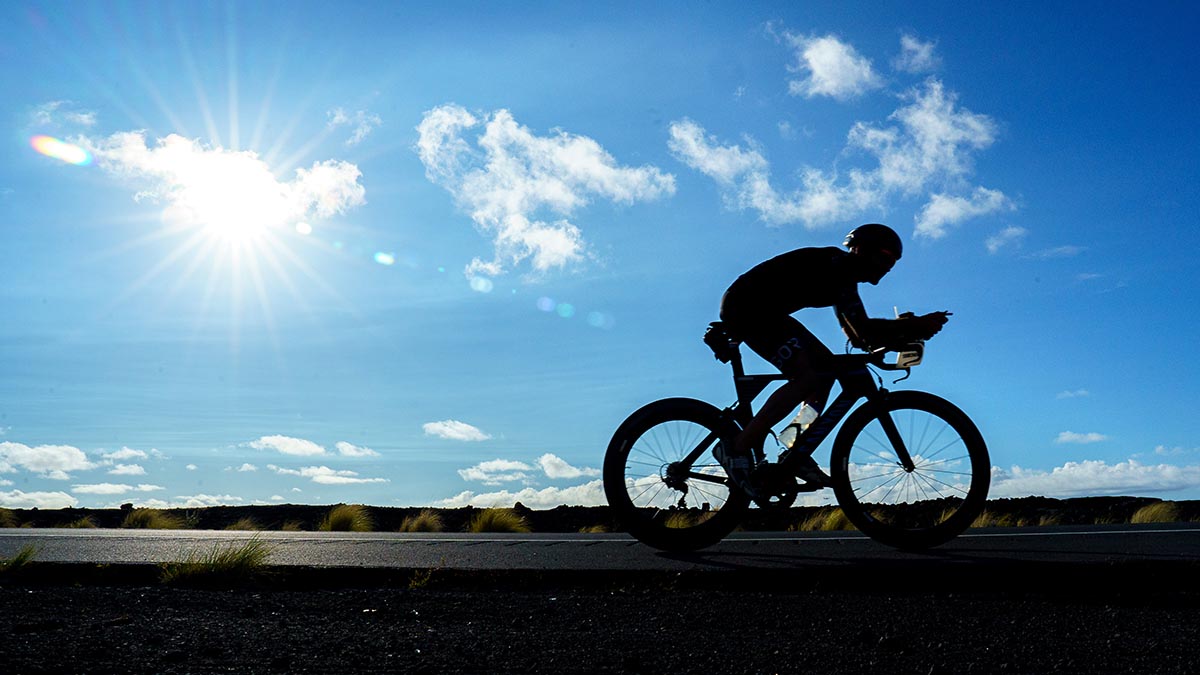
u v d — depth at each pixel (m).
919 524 5.42
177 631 3.02
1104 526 6.00
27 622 3.09
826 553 4.48
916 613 3.44
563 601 3.77
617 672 2.60
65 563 4.32
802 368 4.62
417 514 13.62
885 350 4.69
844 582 3.92
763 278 4.65
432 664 2.66
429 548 4.96
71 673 2.46
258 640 2.91
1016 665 2.67
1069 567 3.85
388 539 5.69
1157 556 3.99
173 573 4.18
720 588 3.97
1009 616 3.39
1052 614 3.42
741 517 4.75
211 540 5.35
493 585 4.09
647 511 4.77
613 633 3.12
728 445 4.67
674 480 4.73
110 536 6.03
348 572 4.19
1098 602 3.73
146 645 2.79
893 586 3.91
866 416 4.72
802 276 4.62
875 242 4.60
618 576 4.05
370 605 3.68
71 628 3.01
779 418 4.59
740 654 2.80
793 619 3.36
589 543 5.19
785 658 2.75
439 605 3.67
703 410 4.79
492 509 11.24
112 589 4.00
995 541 4.85
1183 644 2.91
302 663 2.65
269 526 12.34
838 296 4.60
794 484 4.61
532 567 4.14
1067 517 11.54
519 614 3.49
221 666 2.59
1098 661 2.71
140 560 4.38
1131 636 3.04
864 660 2.73
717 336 4.81
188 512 13.71
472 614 3.50
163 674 2.49
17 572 4.31
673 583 4.00
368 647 2.85
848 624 3.26
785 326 4.66
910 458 4.73
